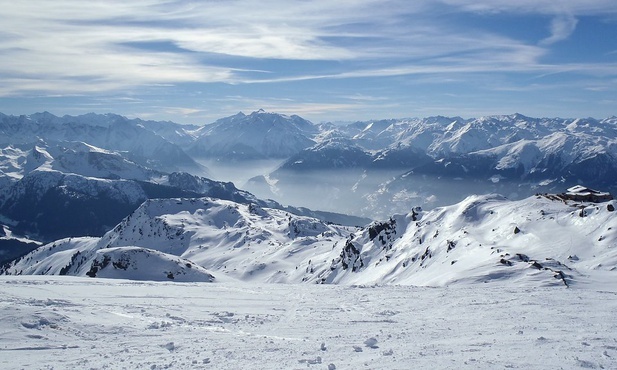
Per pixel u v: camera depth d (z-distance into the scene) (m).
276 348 23.92
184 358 22.25
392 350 22.56
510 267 62.25
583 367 18.56
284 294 48.06
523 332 26.00
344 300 43.28
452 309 36.19
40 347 24.53
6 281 51.09
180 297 42.69
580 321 28.92
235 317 33.66
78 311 32.47
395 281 101.75
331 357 21.83
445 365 19.25
